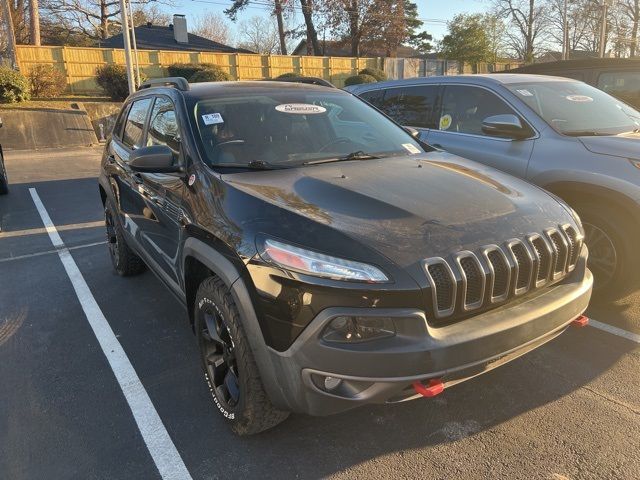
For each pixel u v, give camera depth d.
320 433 2.74
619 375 3.21
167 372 3.38
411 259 2.20
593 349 3.52
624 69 7.29
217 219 2.61
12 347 3.77
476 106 4.95
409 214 2.45
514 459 2.52
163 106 3.75
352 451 2.60
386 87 6.05
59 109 20.03
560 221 2.74
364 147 3.54
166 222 3.31
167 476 2.47
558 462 2.49
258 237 2.33
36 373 3.41
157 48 36.50
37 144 16.75
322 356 2.13
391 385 2.14
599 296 4.03
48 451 2.66
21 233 6.86
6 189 9.38
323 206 2.49
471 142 4.81
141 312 4.31
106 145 5.16
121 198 4.43
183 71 26.00
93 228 7.05
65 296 4.68
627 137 4.05
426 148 3.76
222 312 2.53
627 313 4.04
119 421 2.89
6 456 2.63
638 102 6.90
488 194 2.76
